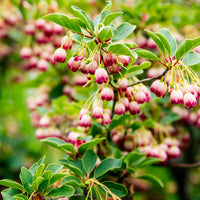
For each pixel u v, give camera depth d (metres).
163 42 0.49
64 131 0.65
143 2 0.66
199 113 0.61
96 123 0.56
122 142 0.60
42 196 0.50
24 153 0.85
